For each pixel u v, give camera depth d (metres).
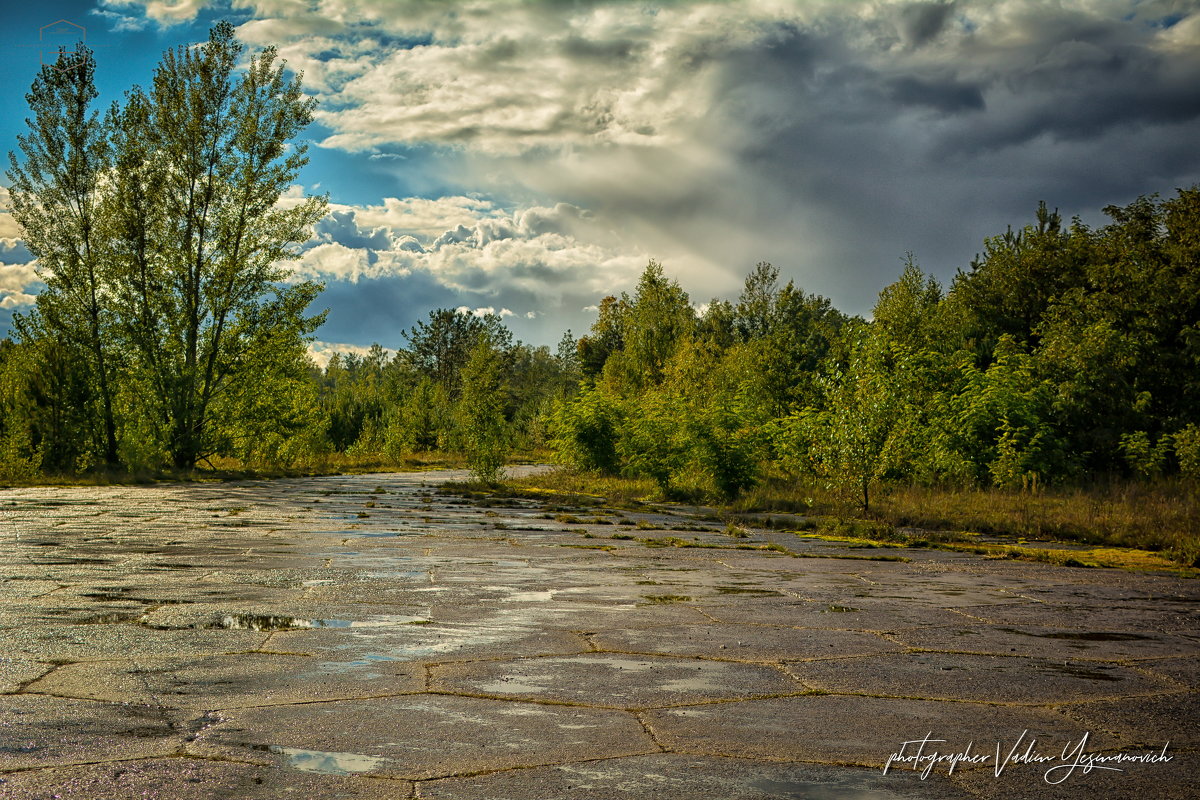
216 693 4.04
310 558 9.14
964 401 21.12
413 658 4.80
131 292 29.31
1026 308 33.75
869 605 6.91
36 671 4.39
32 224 27.78
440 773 3.07
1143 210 33.94
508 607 6.45
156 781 2.93
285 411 32.78
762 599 7.10
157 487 23.28
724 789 2.97
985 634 5.82
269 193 31.25
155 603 6.36
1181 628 6.16
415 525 13.31
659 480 20.38
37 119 27.72
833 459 15.70
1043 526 13.55
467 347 103.06
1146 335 25.08
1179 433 21.42
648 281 51.03
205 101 30.39
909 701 4.14
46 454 25.77
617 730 3.60
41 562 8.56
